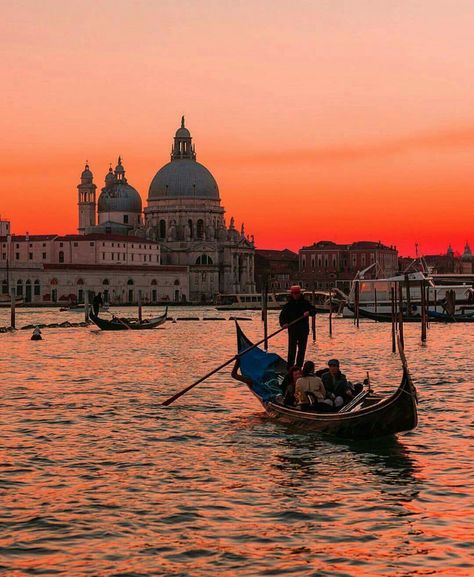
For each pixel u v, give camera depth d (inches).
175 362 2733.8
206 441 1317.7
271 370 1595.7
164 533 879.1
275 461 1183.6
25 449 1262.3
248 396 1801.2
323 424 1343.5
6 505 971.9
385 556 810.8
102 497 1004.6
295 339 1600.6
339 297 7829.7
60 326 5383.9
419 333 4306.1
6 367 2549.2
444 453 1214.9
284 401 1451.8
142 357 2955.2
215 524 906.7
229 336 4387.3
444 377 2150.6
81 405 1692.9
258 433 1376.7
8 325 5664.4
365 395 1363.2
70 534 877.2
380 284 6535.4
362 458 1194.0
